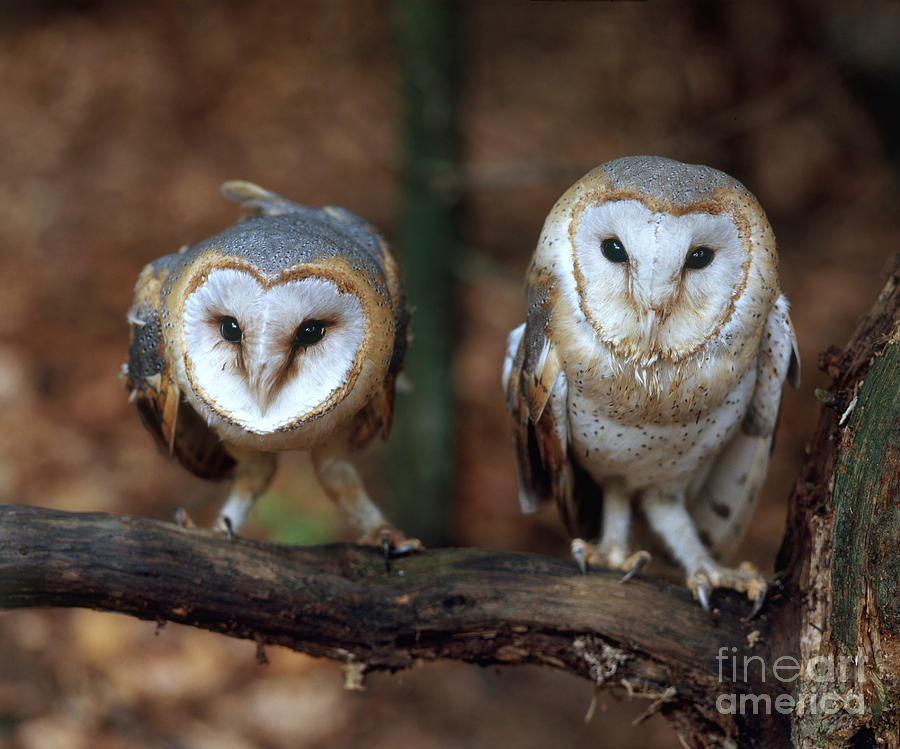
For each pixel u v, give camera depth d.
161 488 9.59
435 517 9.30
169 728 7.56
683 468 4.75
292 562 4.13
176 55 15.16
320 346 4.20
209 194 13.01
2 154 13.72
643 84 10.41
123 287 11.79
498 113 12.91
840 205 12.02
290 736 7.76
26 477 9.45
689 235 4.02
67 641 7.95
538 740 7.97
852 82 10.20
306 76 14.52
